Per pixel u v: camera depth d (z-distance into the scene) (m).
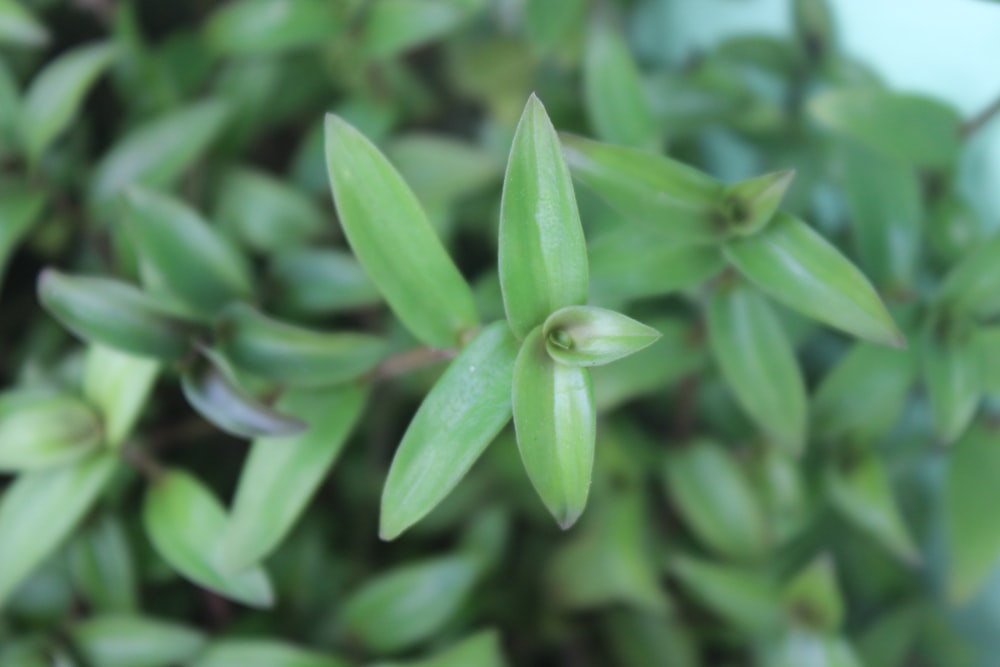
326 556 0.43
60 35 0.47
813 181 0.42
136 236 0.39
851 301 0.35
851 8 0.41
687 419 0.42
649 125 0.40
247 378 0.37
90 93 0.46
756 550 0.41
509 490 0.44
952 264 0.40
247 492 0.36
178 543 0.37
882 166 0.39
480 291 0.42
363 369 0.36
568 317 0.33
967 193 0.41
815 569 0.40
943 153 0.39
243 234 0.43
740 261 0.35
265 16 0.42
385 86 0.45
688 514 0.42
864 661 0.43
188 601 0.42
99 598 0.40
